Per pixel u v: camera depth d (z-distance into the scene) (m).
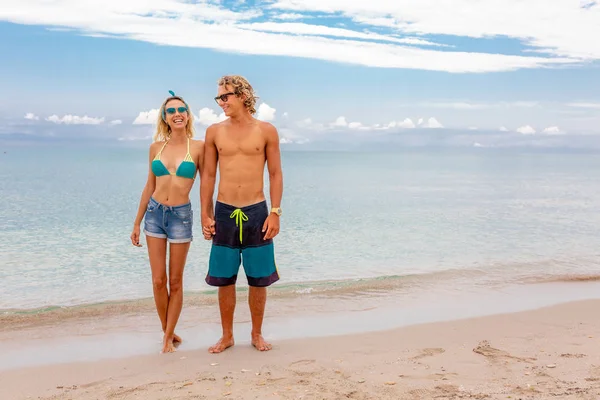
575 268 9.50
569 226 15.01
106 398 4.01
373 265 9.85
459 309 6.76
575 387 4.11
